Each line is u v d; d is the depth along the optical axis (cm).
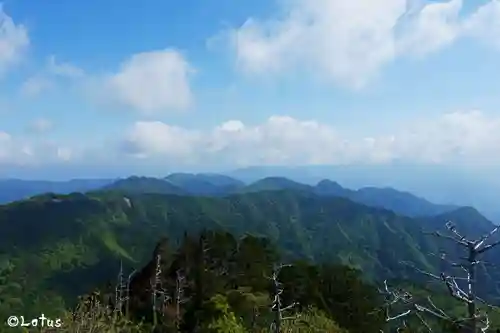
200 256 5150
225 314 3597
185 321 3969
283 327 3184
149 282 5009
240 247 5541
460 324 873
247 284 4878
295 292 4934
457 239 871
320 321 4122
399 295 1066
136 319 4134
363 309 5166
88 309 3212
